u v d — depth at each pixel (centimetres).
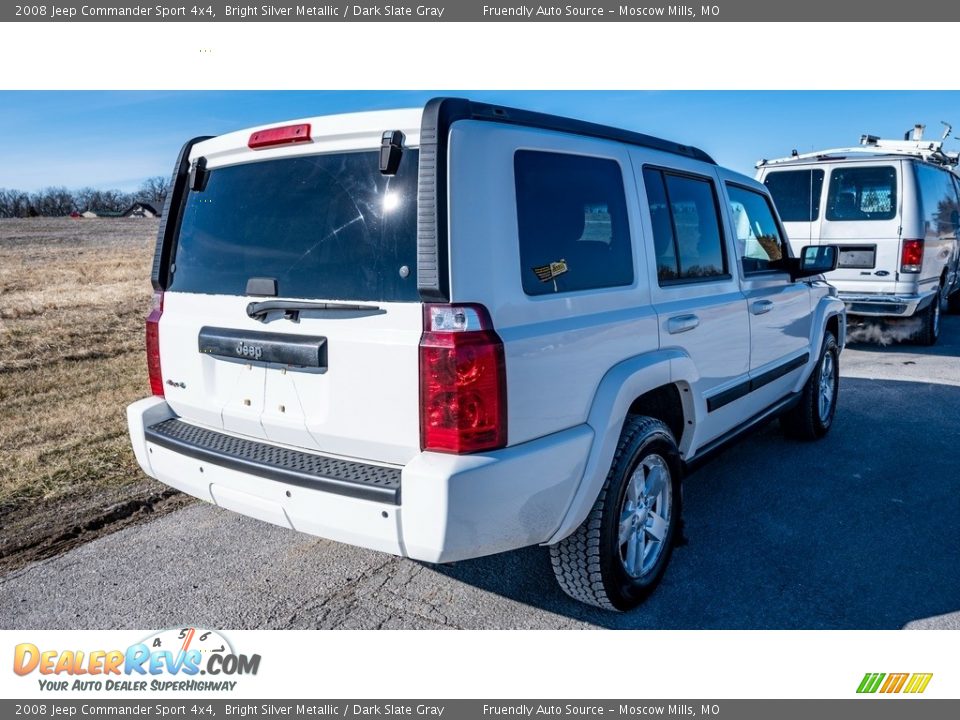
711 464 490
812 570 347
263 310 276
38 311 1287
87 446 520
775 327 443
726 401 384
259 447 289
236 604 319
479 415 240
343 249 261
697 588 333
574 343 273
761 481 458
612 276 304
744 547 371
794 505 421
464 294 239
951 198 1025
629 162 324
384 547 248
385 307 248
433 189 238
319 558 360
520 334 252
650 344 317
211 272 304
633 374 297
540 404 260
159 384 331
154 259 330
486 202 249
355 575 344
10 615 311
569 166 289
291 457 275
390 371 246
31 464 481
